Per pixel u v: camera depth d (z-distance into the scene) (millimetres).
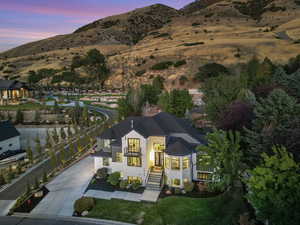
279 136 19359
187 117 49031
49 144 44188
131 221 21328
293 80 35875
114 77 118812
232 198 22719
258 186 15398
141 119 33188
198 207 22672
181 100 50250
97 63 125812
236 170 21156
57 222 21641
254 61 71062
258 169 15789
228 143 21750
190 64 102438
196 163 25328
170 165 27125
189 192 25703
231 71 87562
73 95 102688
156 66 107125
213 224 19844
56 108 68438
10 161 38969
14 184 30641
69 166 35406
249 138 23156
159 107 54562
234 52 102938
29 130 59594
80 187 28328
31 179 32000
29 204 25047
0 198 27000
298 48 96500
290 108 21000
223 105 37969
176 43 134375
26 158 40406
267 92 38281
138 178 28203
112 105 80188
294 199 14375
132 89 56312
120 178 29219
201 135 31891
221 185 21203
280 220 14789
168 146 28141
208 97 48219
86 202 23422
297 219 14148
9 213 23391
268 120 21953
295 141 18141
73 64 136625
